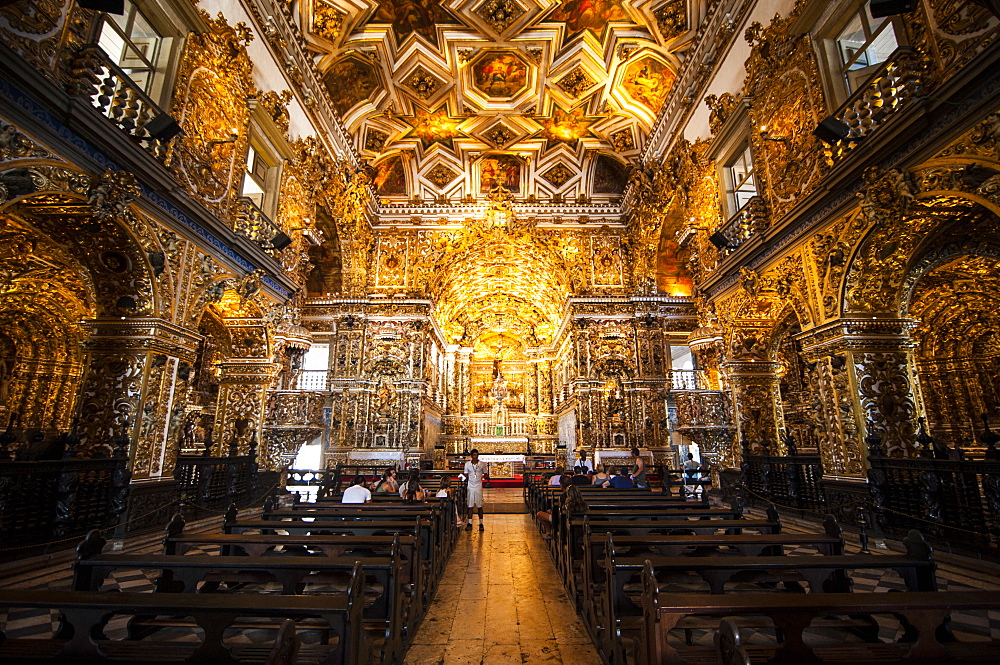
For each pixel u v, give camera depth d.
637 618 3.52
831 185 7.68
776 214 9.66
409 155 19.97
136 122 7.35
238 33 10.06
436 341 23.94
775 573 3.58
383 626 3.60
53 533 6.15
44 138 5.78
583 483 11.43
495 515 12.80
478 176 21.02
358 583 2.57
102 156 6.58
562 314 22.88
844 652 2.67
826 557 3.33
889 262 7.70
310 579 3.82
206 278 9.00
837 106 8.16
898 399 7.69
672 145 15.53
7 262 9.12
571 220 21.34
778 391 11.98
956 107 5.75
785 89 9.41
